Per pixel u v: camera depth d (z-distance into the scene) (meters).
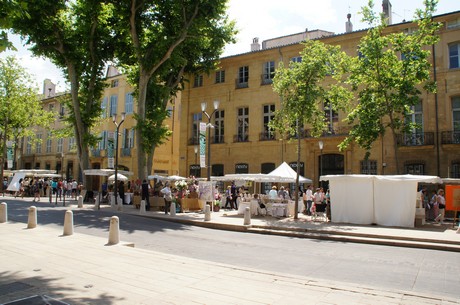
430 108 23.97
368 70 20.00
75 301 5.12
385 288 6.50
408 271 8.21
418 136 23.86
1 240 10.07
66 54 26.58
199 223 16.42
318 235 13.57
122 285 6.03
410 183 15.97
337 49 19.45
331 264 8.83
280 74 20.17
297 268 8.30
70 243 9.78
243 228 15.09
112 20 27.52
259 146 29.92
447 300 5.75
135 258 8.16
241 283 6.38
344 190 17.33
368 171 25.48
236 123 31.47
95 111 28.75
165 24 24.81
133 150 38.78
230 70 32.19
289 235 14.04
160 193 22.81
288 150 28.50
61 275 6.54
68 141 47.41
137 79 28.17
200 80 34.03
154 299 5.33
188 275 6.82
